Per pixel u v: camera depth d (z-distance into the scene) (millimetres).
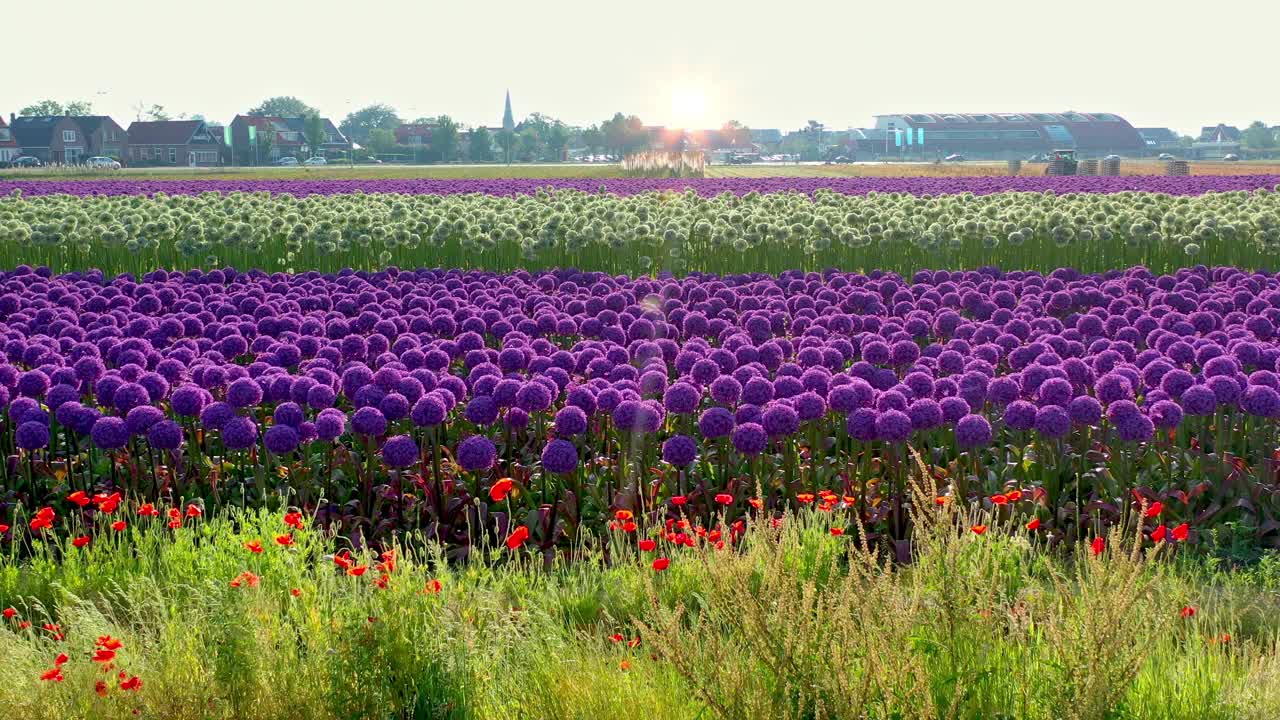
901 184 53906
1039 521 9656
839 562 8453
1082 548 9156
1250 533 9508
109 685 5938
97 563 8477
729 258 25109
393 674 6035
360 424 9945
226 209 29609
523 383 11023
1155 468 10477
